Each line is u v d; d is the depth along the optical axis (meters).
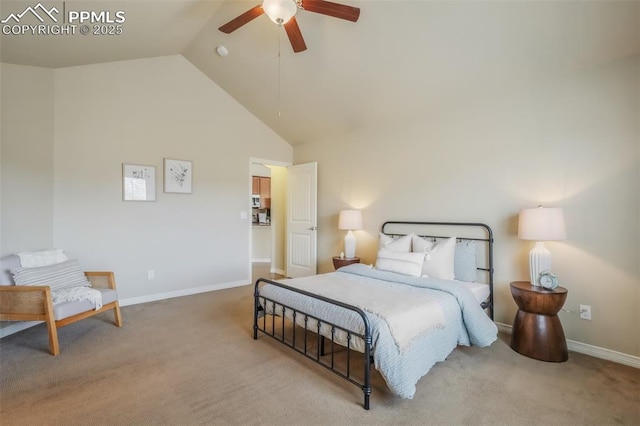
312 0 2.16
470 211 3.28
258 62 3.83
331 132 4.73
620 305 2.40
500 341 2.78
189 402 1.86
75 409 1.78
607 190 2.46
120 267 3.80
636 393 1.96
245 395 1.94
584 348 2.55
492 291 3.07
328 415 1.75
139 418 1.71
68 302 2.57
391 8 2.67
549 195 2.75
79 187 3.51
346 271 3.26
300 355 2.49
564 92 2.66
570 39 2.40
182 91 4.29
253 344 2.70
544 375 2.19
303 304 2.33
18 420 1.68
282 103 4.46
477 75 2.96
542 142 2.79
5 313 2.49
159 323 3.20
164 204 4.13
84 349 2.57
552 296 2.37
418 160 3.73
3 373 2.17
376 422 1.69
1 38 2.56
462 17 2.53
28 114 3.12
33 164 3.15
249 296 4.25
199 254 4.46
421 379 2.13
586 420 1.71
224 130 4.71
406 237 3.46
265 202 7.72
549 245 2.74
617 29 2.22
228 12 3.24
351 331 1.94
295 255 5.28
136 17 2.87
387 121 4.01
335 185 4.79
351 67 3.39
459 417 1.73
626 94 2.37
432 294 2.39
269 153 5.24
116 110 3.76
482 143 3.18
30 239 3.12
